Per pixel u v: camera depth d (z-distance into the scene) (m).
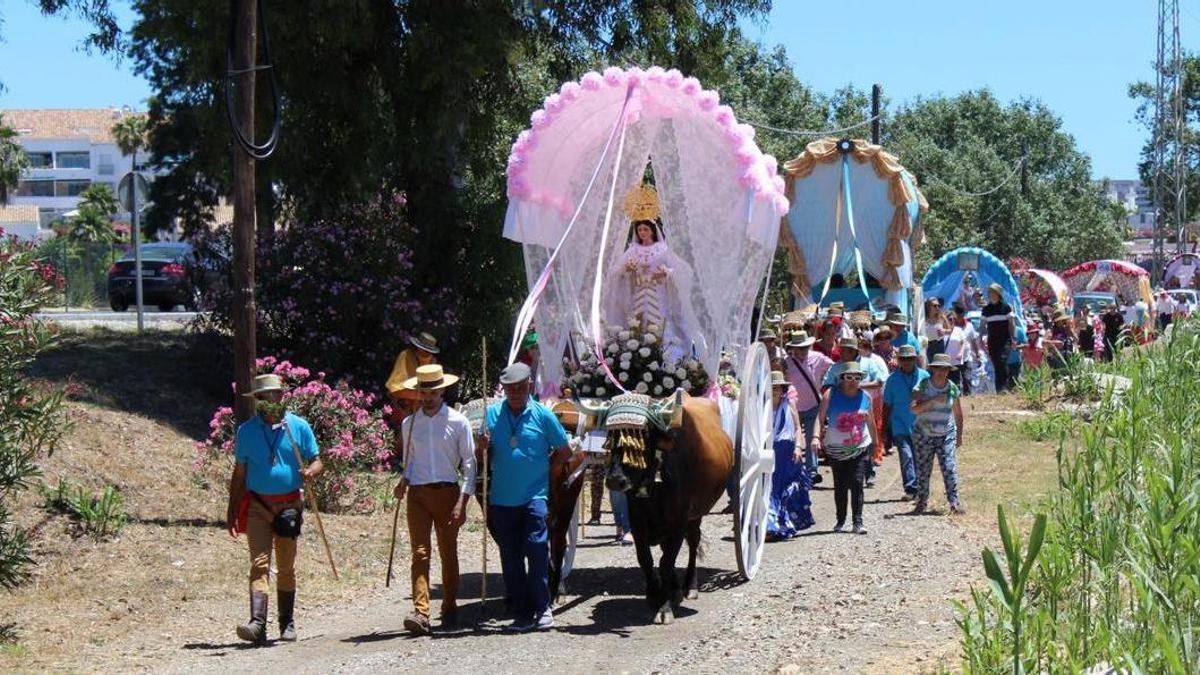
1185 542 6.38
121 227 84.12
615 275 11.56
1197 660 6.11
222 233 20.52
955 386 14.14
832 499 16.09
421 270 21.22
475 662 8.99
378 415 15.77
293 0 18.89
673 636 9.48
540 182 11.46
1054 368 26.84
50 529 12.31
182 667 9.39
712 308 11.26
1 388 10.27
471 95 20.69
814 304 22.62
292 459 10.21
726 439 10.68
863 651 8.34
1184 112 80.00
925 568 10.97
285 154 20.39
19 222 99.62
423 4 19.58
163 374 19.23
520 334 10.27
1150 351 11.45
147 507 13.70
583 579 11.77
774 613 9.83
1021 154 68.44
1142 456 7.82
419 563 10.06
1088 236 66.50
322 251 19.41
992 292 27.59
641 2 22.16
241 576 12.15
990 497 14.80
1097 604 7.36
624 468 9.62
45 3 21.39
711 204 11.29
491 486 10.09
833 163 22.55
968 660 6.95
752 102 41.41
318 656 9.53
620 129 11.02
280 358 19.11
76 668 9.42
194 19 18.97
